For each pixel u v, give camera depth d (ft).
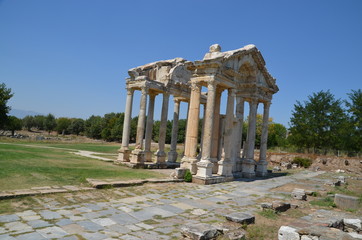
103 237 27.04
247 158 89.04
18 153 84.79
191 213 38.29
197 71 71.36
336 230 27.76
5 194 36.96
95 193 44.96
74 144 196.44
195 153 70.79
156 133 271.08
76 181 51.98
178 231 30.30
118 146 218.79
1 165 58.54
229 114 76.54
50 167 64.08
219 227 29.53
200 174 66.69
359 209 45.14
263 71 90.63
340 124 180.34
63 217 32.09
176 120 108.47
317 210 42.45
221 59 67.77
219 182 70.08
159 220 34.06
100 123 344.08
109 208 37.52
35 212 32.96
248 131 90.33
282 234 27.35
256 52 82.53
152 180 59.67
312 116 187.93
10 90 190.60
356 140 169.17
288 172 115.44
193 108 71.67
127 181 54.70
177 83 100.78
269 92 97.96
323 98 188.14
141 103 91.09
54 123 419.33
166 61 101.09
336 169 138.21
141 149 90.38
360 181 93.86
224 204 45.39
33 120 432.25
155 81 94.63
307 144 187.62
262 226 33.19
